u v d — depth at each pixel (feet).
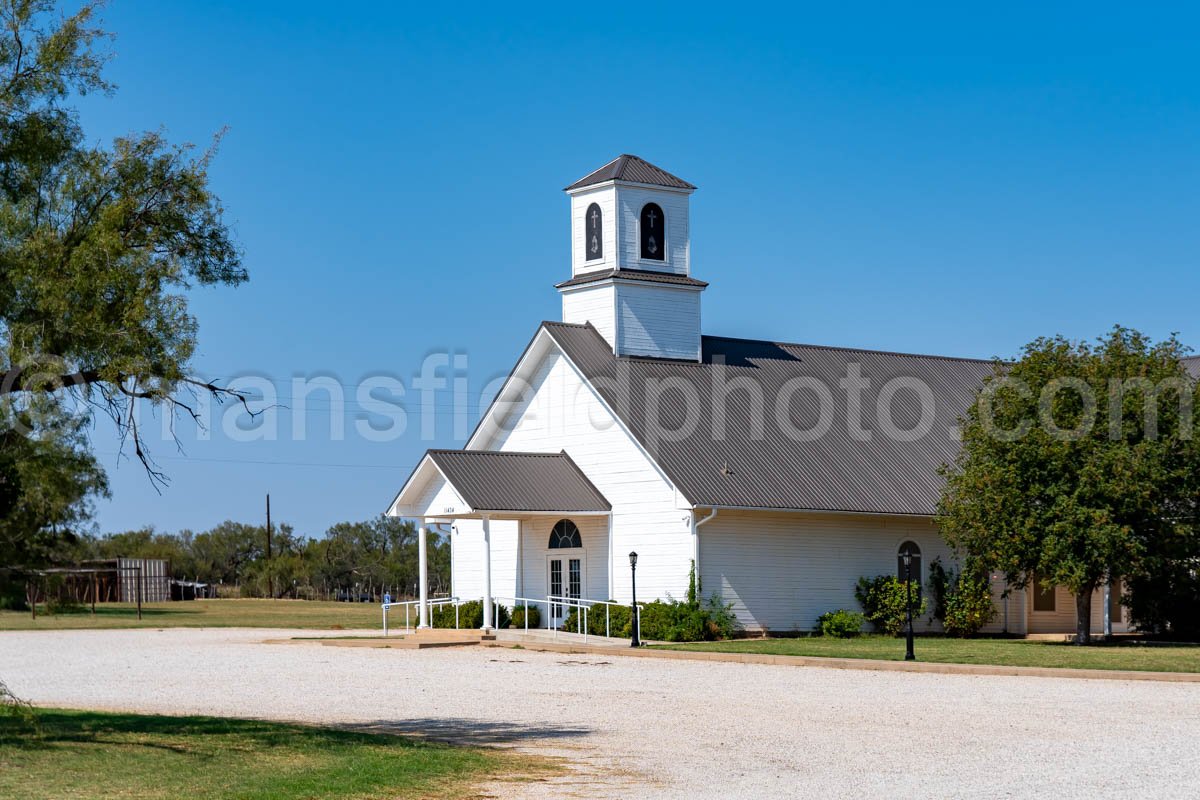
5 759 52.16
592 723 64.64
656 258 146.20
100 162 56.29
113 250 53.72
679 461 127.65
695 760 53.31
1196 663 94.02
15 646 128.77
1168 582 125.18
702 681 86.58
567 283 146.10
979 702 72.95
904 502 133.69
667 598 126.62
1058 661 95.96
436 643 121.19
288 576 326.03
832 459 136.56
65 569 52.03
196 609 234.99
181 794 45.68
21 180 55.26
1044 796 45.29
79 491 52.11
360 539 345.10
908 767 51.42
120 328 53.67
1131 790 46.29
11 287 53.11
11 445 51.26
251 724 62.34
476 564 147.74
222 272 58.44
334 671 95.20
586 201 146.61
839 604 132.16
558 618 136.98
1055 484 114.62
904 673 92.22
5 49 55.11
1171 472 113.60
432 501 135.33
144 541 369.30
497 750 55.77
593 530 134.82
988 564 120.57
